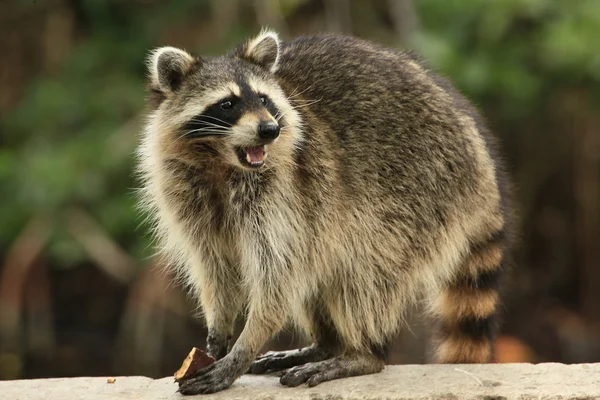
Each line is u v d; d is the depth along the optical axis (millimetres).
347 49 10281
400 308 10055
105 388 9422
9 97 20000
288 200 9453
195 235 9805
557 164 20594
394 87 10055
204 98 9539
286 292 9477
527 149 20359
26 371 18719
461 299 10586
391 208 9852
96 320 19406
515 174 20406
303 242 9523
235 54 10109
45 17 19922
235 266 9922
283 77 10039
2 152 18109
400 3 18172
